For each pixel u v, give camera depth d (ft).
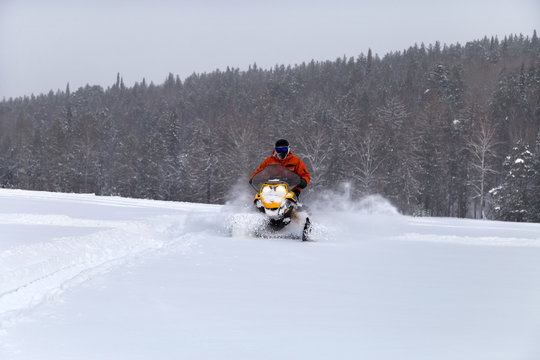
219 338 10.85
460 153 234.38
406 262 23.18
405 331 11.51
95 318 12.37
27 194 87.45
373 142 196.65
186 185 248.52
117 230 31.40
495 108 283.38
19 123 441.68
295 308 13.52
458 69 408.26
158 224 40.09
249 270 19.39
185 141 361.71
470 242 35.40
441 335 11.21
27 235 29.53
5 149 413.39
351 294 15.42
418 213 178.09
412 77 459.73
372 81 478.59
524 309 13.74
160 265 20.22
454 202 232.73
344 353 9.96
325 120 264.11
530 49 611.47
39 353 9.82
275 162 35.88
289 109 366.22
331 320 12.37
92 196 89.25
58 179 292.61
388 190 201.26
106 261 22.35
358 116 257.34
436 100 266.16
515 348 10.29
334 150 201.26
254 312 13.05
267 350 10.10
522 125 268.21
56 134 300.40
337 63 616.39
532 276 19.67
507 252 29.01
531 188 187.01
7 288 16.46
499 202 187.42
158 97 626.23
